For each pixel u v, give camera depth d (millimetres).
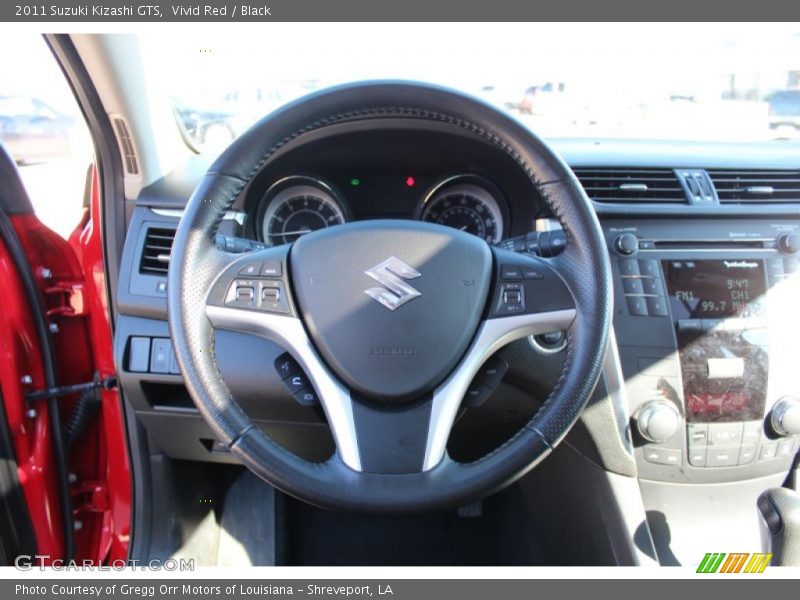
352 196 1504
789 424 1307
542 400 1093
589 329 859
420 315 889
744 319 1326
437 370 869
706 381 1323
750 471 1372
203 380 853
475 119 895
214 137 1474
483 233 1446
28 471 1229
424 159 1401
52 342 1289
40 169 1457
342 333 883
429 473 824
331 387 875
